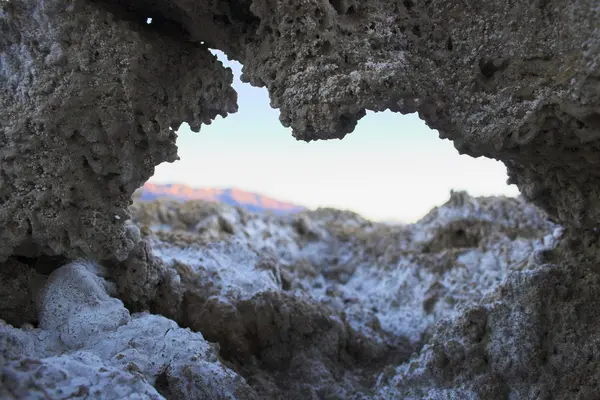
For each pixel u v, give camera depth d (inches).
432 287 18.8
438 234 21.6
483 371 12.9
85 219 12.4
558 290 13.1
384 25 11.4
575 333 12.4
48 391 9.6
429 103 11.5
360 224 26.9
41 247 12.8
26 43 11.6
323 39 10.9
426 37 11.6
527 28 10.5
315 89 11.1
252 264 18.6
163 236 19.0
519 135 10.8
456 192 22.2
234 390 12.0
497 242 20.0
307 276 21.9
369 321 18.1
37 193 11.9
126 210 13.0
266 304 15.5
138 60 11.8
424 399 13.0
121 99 11.9
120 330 12.4
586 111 9.9
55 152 11.9
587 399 11.6
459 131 11.6
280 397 13.8
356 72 10.8
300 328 15.6
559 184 12.8
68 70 11.6
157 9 12.6
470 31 11.2
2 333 11.0
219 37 12.7
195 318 15.2
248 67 12.0
